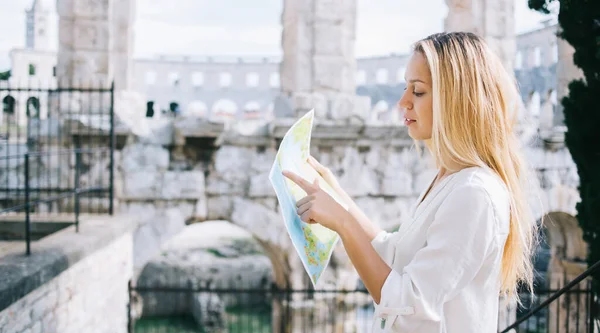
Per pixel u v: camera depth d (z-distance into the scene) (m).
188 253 29.75
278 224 13.30
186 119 12.66
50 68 50.06
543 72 41.84
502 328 13.17
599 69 8.08
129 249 9.66
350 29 13.42
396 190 13.59
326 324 13.45
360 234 2.34
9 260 5.91
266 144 13.18
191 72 60.06
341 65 13.28
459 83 2.29
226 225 40.88
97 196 12.66
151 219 12.86
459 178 2.29
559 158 14.44
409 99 2.52
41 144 12.38
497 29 13.59
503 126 2.34
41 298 5.77
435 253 2.15
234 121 12.98
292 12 13.34
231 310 25.45
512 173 2.35
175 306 24.72
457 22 13.63
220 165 13.10
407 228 2.50
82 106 12.55
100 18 12.55
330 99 13.16
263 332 22.30
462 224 2.15
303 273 13.44
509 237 2.38
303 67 13.23
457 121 2.30
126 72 13.87
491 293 2.29
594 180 8.23
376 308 2.27
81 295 7.09
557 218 15.38
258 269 26.67
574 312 14.72
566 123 8.77
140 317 24.17
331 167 13.40
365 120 13.23
